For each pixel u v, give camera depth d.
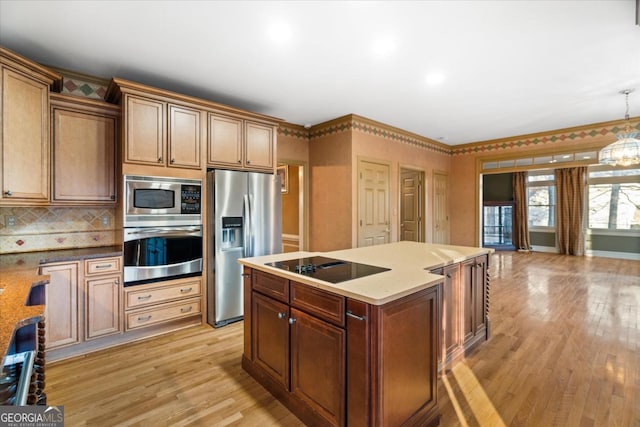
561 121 4.85
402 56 2.72
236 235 3.42
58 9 2.02
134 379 2.21
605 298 4.10
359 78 3.18
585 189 7.71
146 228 2.85
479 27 2.29
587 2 2.02
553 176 8.35
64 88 2.91
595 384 2.13
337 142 4.62
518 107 4.14
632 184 7.24
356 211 4.49
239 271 3.36
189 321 3.17
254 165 3.62
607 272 5.73
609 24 2.26
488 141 6.19
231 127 3.44
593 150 5.02
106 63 2.79
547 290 4.50
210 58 2.72
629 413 1.83
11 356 1.25
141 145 2.82
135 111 2.79
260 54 2.66
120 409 1.89
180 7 2.02
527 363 2.41
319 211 4.91
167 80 3.17
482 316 2.78
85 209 3.02
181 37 2.38
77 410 1.87
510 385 2.13
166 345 2.75
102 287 2.65
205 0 1.96
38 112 2.34
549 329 3.07
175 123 3.02
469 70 3.01
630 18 2.19
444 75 3.12
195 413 1.86
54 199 2.62
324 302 1.65
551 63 2.88
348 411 1.52
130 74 3.02
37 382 1.58
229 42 2.46
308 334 1.74
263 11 2.08
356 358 1.48
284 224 5.93
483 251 2.74
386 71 3.02
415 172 6.05
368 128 4.68
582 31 2.35
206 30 2.29
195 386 2.13
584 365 2.38
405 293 1.51
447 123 4.95
